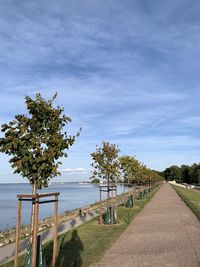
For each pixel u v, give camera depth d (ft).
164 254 38.52
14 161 28.68
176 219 70.38
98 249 41.50
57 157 29.84
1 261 37.29
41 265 29.27
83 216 82.28
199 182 429.79
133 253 39.32
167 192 200.54
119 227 59.06
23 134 28.53
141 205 104.37
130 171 109.09
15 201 256.73
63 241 46.80
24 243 49.14
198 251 39.63
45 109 29.48
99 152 67.21
